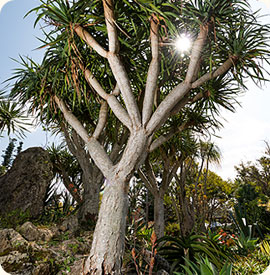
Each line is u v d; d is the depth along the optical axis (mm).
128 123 2305
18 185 4234
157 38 2381
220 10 2449
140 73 3229
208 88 3047
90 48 2811
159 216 4207
